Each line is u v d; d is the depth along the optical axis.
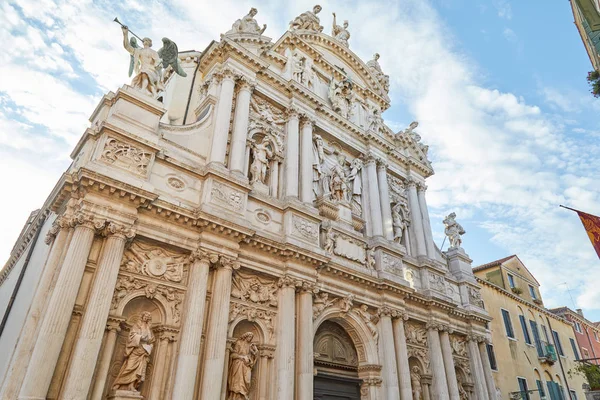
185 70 24.14
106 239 13.95
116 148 15.15
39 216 18.45
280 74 24.44
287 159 21.67
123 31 17.42
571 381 37.28
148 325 14.09
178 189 16.75
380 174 27.11
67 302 12.35
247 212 18.50
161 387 13.88
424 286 25.62
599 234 13.41
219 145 18.69
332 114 25.28
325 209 22.17
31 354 11.77
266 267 17.86
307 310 18.25
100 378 12.77
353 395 20.41
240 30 23.14
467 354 26.88
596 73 12.64
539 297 40.25
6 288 21.48
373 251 23.61
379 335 21.55
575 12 15.26
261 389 16.25
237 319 16.47
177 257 15.86
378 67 32.69
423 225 28.67
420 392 22.69
